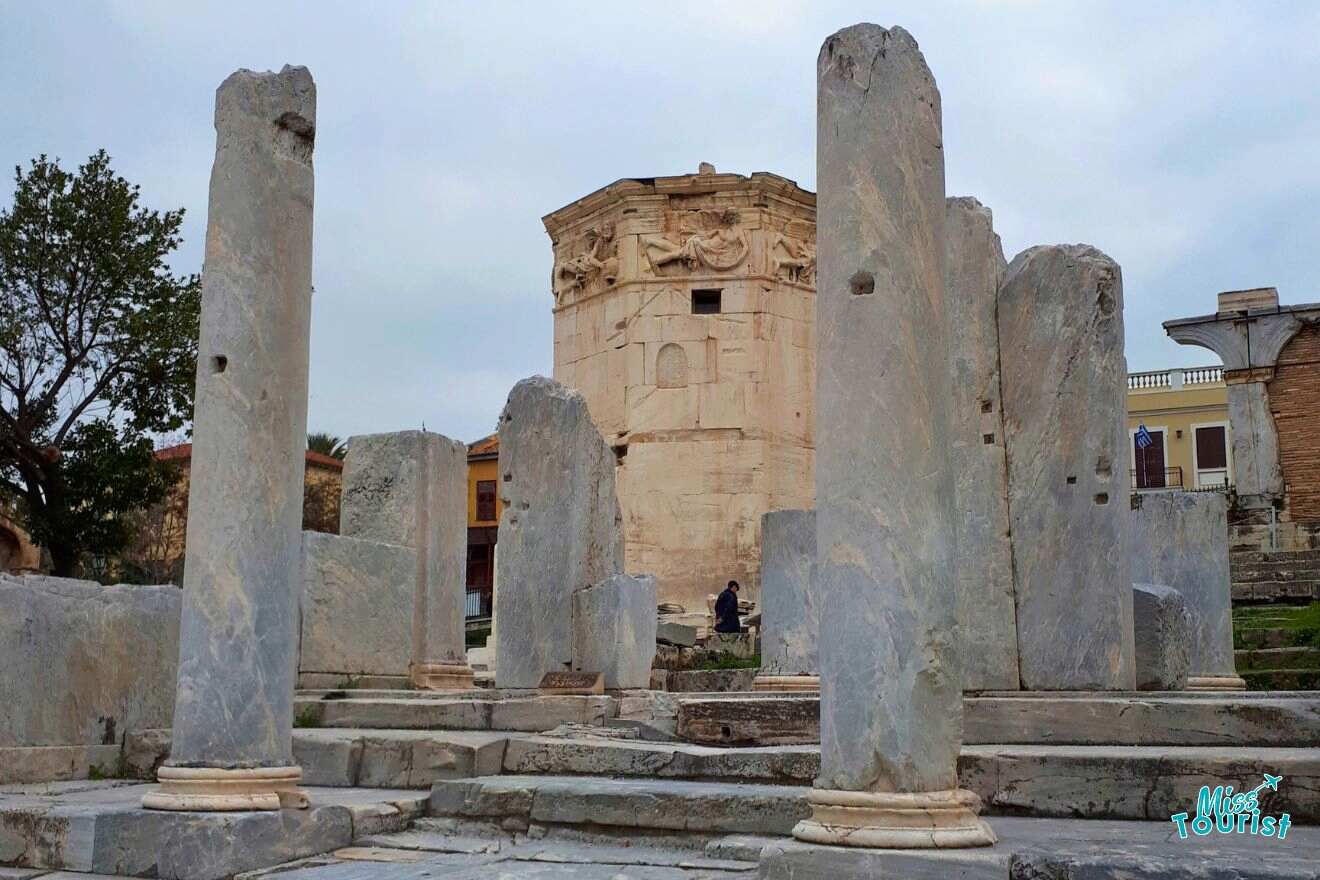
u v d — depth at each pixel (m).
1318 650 18.30
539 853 8.42
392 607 15.69
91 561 32.84
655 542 26.30
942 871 6.43
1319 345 42.22
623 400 27.00
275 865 8.34
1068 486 11.84
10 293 29.66
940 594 7.21
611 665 14.75
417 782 10.47
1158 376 59.22
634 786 9.09
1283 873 5.90
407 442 16.52
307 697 13.49
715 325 26.78
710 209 27.17
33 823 8.65
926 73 7.95
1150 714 9.45
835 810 6.96
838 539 7.27
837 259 7.54
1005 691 11.54
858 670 7.08
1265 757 8.01
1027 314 12.18
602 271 27.70
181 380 30.52
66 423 30.05
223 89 9.55
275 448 9.21
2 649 10.78
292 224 9.56
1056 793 8.33
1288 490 41.84
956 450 12.23
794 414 26.95
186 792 8.59
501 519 15.77
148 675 12.12
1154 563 15.84
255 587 8.99
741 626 24.56
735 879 7.35
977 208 12.59
